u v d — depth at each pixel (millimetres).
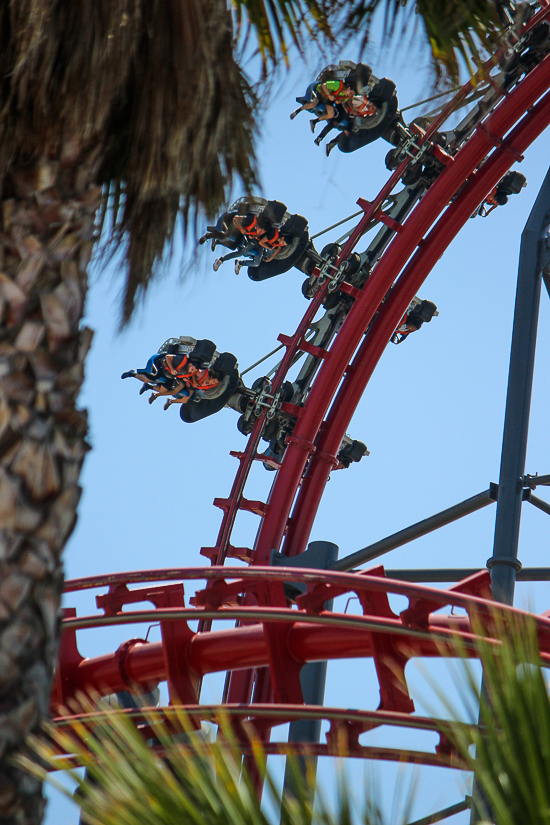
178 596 49594
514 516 56781
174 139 18812
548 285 69875
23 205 18031
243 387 83000
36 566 16266
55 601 16578
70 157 18531
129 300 20578
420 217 81125
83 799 12664
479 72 21359
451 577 67062
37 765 14320
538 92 79000
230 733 12969
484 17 21375
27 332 17266
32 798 15648
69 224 18266
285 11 21219
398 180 82562
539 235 65438
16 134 18203
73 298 17953
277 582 48219
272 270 81938
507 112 79500
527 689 12797
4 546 16141
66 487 16906
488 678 13156
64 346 17547
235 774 12539
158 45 18516
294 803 11867
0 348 17125
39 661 16094
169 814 12242
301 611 44781
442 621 44125
